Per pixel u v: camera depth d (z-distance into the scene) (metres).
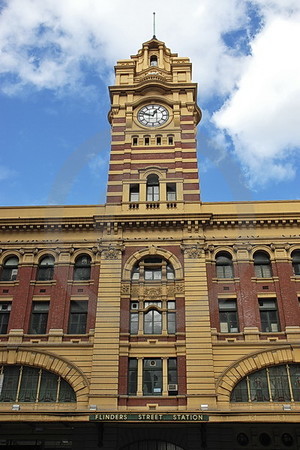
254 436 24.77
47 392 25.38
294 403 24.38
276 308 27.67
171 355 25.89
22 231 30.86
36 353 26.28
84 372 25.53
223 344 26.11
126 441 24.05
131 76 40.00
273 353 25.70
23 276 29.20
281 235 29.80
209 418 23.28
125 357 25.73
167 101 37.09
